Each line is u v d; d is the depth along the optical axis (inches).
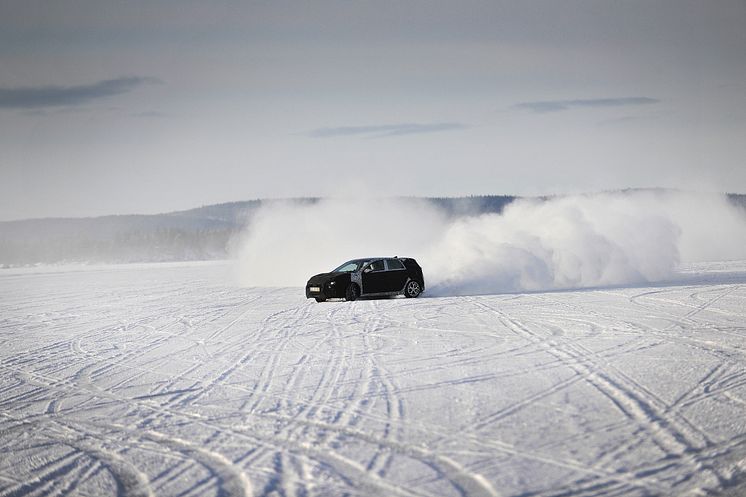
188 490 628.4
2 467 724.7
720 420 779.4
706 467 633.0
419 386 1006.4
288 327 1736.0
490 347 1312.7
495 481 615.5
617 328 1492.4
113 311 2421.3
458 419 823.7
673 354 1166.3
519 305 2030.0
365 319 1824.6
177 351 1435.8
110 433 838.5
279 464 687.1
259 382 1082.1
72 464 725.3
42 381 1182.3
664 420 786.2
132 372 1223.5
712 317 1624.0
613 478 612.7
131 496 621.6
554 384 981.8
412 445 730.8
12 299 3206.2
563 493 581.9
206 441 781.9
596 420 796.0
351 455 705.6
